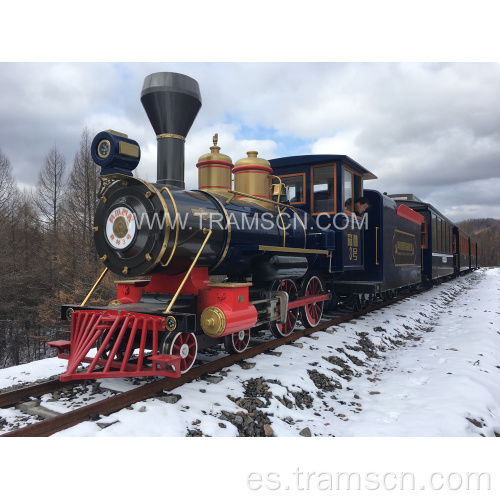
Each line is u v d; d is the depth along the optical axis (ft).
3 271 67.72
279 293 19.90
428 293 49.78
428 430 12.08
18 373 17.17
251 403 13.41
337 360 19.49
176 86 16.90
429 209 51.08
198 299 16.17
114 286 60.23
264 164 22.88
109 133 14.97
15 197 80.38
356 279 31.40
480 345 22.91
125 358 13.16
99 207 16.10
